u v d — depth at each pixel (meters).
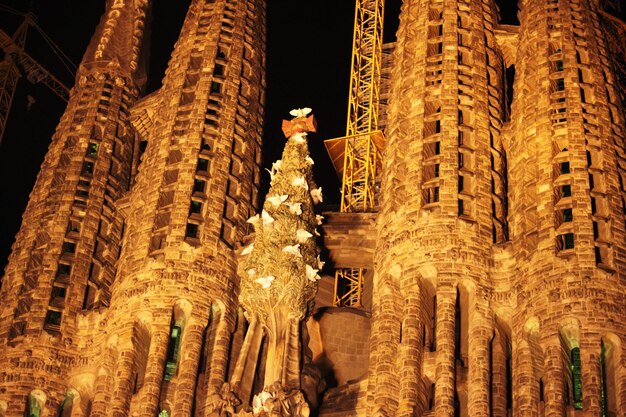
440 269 65.19
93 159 77.38
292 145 70.25
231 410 63.53
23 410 68.38
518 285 63.72
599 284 61.59
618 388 59.25
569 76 69.31
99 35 82.94
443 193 67.50
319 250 67.75
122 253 72.25
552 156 66.50
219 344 68.44
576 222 63.72
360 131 88.00
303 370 64.56
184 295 68.94
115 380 67.12
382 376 63.66
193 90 76.81
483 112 71.00
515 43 75.00
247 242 71.25
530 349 61.78
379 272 67.38
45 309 71.25
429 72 72.62
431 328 65.38
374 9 90.88
